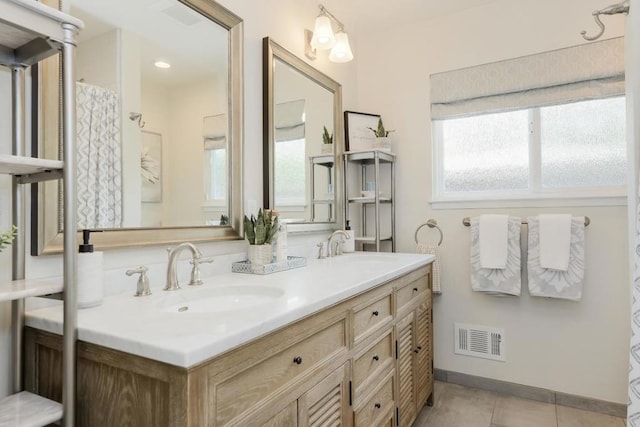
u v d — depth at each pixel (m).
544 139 2.37
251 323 0.87
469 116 2.56
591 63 2.20
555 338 2.27
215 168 1.60
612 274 2.13
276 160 1.95
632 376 1.33
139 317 0.94
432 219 2.64
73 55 0.86
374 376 1.48
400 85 2.76
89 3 1.17
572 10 2.24
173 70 1.43
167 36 1.41
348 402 1.28
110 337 0.80
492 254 2.32
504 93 2.43
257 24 1.87
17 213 0.99
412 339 1.94
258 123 1.87
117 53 1.24
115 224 1.22
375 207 2.57
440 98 2.62
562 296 2.16
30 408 0.86
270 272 1.60
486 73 2.48
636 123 1.50
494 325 2.44
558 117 2.34
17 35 0.89
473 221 2.42
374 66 2.86
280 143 1.99
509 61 2.41
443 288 2.60
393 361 1.68
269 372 0.92
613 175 2.20
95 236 1.15
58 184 1.08
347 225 2.51
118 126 1.24
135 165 1.29
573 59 2.24
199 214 1.52
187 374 0.71
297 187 2.12
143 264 1.31
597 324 2.17
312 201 2.25
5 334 0.97
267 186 1.88
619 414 2.10
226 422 0.79
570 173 2.31
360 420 1.36
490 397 2.35
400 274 1.75
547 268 2.18
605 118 2.22
